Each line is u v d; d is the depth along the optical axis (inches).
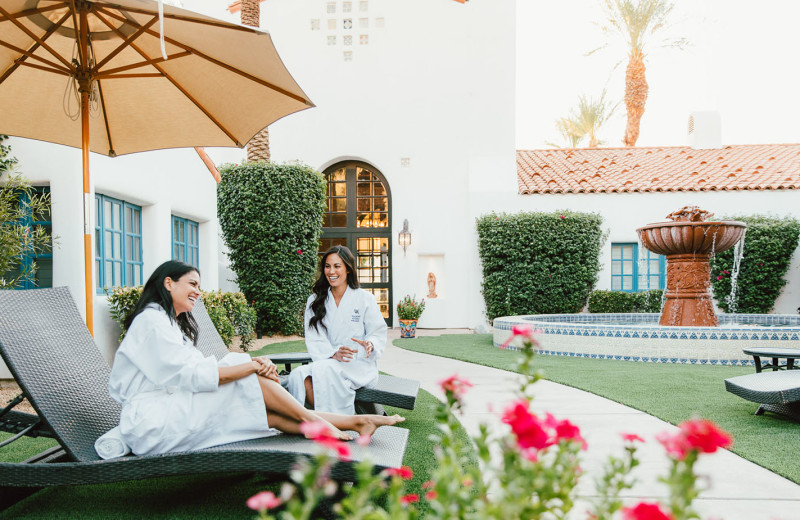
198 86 170.9
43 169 245.1
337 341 161.8
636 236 596.4
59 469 97.4
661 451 142.9
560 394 223.3
